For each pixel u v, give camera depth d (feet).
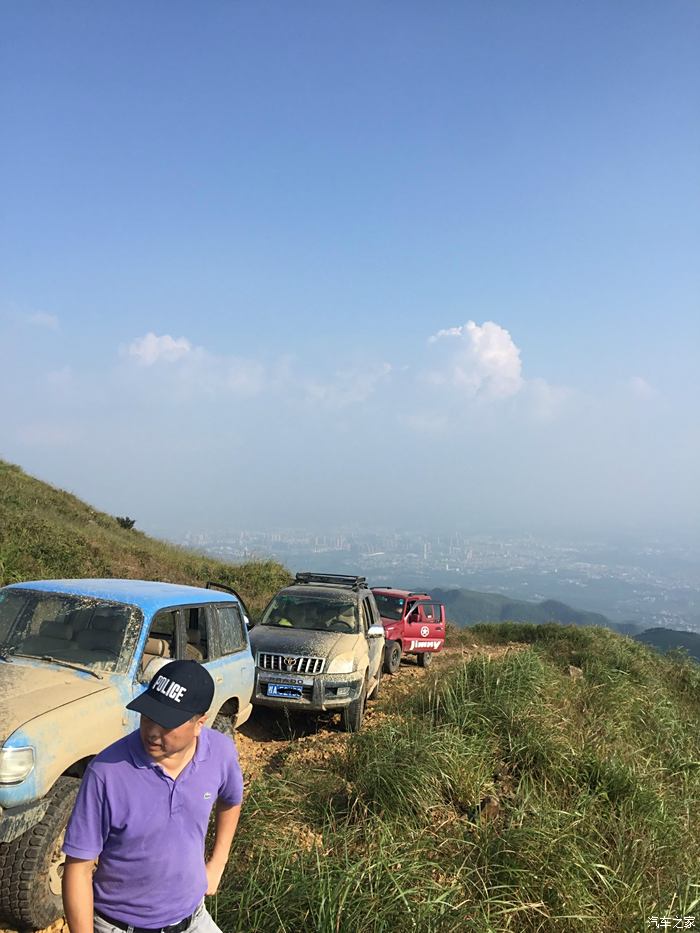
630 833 19.93
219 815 9.42
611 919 15.90
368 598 36.14
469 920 14.24
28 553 46.24
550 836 18.02
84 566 49.21
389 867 15.03
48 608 17.40
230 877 14.65
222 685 20.75
